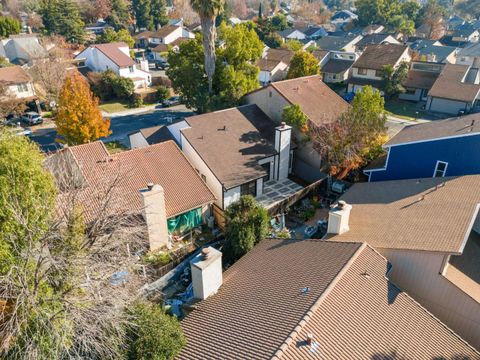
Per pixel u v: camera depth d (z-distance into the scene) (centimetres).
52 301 1164
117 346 1175
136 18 11169
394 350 1134
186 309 1500
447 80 5294
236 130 3053
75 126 3194
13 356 1119
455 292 1406
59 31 8875
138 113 5466
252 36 4288
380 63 5862
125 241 1560
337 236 1738
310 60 4819
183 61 4347
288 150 3034
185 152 2891
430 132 2436
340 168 2750
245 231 1977
